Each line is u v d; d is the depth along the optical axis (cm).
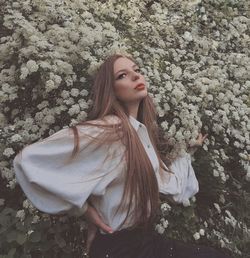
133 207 179
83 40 236
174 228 245
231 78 311
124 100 200
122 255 173
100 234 181
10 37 236
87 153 178
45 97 238
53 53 227
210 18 345
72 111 221
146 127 205
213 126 267
